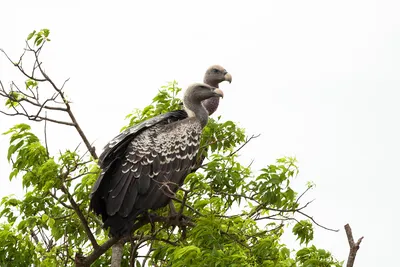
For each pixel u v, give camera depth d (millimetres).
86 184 14172
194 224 13992
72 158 14055
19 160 14391
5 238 13805
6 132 14516
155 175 14453
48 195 14555
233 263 12578
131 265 14453
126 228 13992
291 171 14062
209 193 13836
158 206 14359
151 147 14547
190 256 12578
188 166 15000
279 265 13133
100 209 14141
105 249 14172
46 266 14156
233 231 13477
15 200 14641
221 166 13695
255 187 14031
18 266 13898
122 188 14031
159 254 13688
